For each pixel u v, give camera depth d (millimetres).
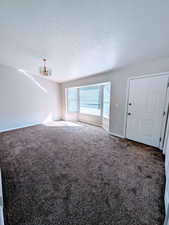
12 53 2525
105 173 1642
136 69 2607
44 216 1034
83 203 1161
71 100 5301
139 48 1968
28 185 1406
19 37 1861
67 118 5441
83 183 1443
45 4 1195
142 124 2662
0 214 773
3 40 1968
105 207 1119
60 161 1952
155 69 2311
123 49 2047
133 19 1323
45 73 2584
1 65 3381
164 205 1135
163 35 1577
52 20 1435
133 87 2713
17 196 1244
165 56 2146
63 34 1728
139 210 1090
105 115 3975
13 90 3760
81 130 3797
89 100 4762
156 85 2334
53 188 1361
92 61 2703
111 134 3395
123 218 1019
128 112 2898
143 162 1931
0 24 1549
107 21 1385
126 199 1209
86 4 1162
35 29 1637
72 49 2186
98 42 1889
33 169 1730
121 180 1497
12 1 1181
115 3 1124
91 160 1987
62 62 2859
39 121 4684
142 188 1362
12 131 3646
